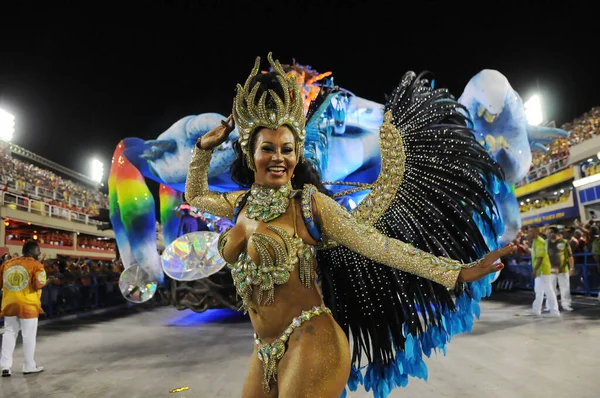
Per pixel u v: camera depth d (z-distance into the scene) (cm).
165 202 868
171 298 884
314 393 151
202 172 212
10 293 507
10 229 2247
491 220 189
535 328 652
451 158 190
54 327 855
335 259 197
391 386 194
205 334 726
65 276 1112
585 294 1022
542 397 352
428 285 188
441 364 460
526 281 1201
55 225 2362
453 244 184
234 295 835
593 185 2000
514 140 600
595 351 492
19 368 528
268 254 161
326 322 165
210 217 762
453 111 201
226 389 409
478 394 364
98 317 1009
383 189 186
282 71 178
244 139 173
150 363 528
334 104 507
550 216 2391
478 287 186
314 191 170
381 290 193
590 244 1047
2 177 2130
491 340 573
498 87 582
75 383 453
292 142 170
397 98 198
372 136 547
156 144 647
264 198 171
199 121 627
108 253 3142
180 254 676
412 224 184
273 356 162
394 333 192
